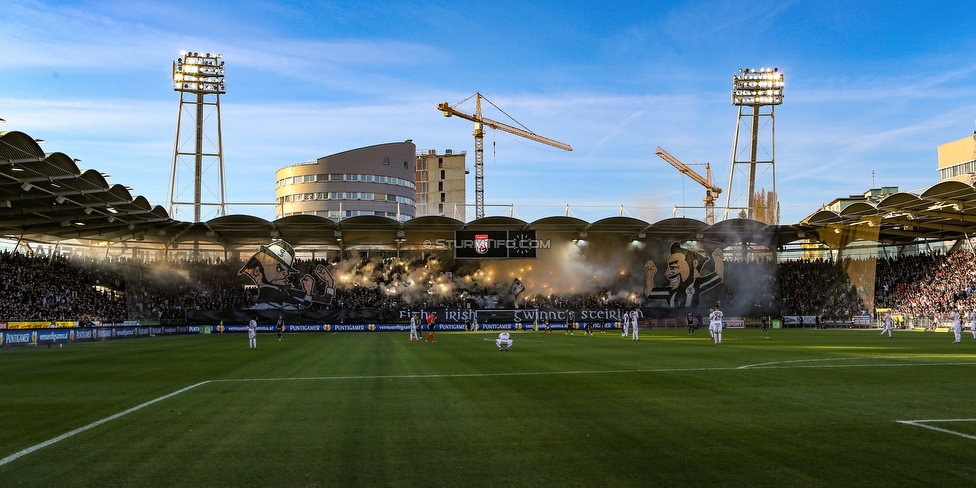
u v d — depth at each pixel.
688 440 9.77
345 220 63.00
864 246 66.12
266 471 8.21
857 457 8.72
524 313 66.00
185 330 61.59
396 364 22.62
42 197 42.91
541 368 20.56
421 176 148.50
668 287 70.69
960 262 64.38
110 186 41.53
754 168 86.31
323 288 66.31
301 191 112.69
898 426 10.69
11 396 15.06
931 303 62.81
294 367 21.94
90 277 61.16
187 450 9.36
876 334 49.81
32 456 9.07
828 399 13.55
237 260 68.44
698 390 15.05
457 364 22.39
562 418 11.58
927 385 15.73
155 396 14.84
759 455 8.86
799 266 75.19
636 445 9.48
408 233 68.62
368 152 113.38
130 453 9.21
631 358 24.52
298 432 10.54
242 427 10.98
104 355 29.55
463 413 12.13
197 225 60.91
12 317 46.69
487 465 8.44
